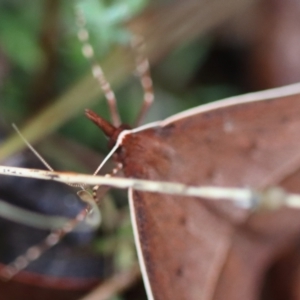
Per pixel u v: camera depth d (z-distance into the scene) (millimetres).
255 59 183
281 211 158
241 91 182
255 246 157
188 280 143
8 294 160
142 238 140
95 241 162
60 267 161
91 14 159
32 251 159
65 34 167
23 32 167
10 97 169
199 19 169
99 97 169
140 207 141
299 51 181
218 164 148
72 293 162
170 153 145
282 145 149
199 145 147
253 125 148
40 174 130
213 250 148
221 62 185
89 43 165
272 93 147
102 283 162
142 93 174
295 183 150
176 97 177
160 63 177
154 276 140
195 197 145
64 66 171
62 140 167
